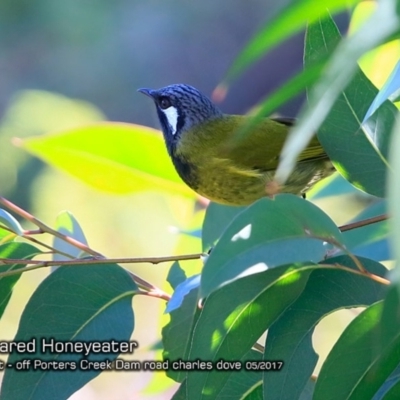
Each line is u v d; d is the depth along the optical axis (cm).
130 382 1159
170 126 857
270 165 789
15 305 1213
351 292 468
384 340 399
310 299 472
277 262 375
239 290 452
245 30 2031
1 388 500
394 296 379
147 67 1962
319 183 778
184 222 838
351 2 278
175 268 612
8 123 1440
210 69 2025
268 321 459
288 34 270
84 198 1306
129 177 748
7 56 1936
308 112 245
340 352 436
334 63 240
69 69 1931
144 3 1981
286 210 387
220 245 363
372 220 494
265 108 271
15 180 1391
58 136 711
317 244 389
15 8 1936
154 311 1244
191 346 452
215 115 839
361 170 491
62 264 488
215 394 461
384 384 447
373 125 484
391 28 237
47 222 1323
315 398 436
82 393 1169
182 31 2005
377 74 618
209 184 821
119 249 1234
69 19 1923
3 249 550
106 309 526
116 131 718
